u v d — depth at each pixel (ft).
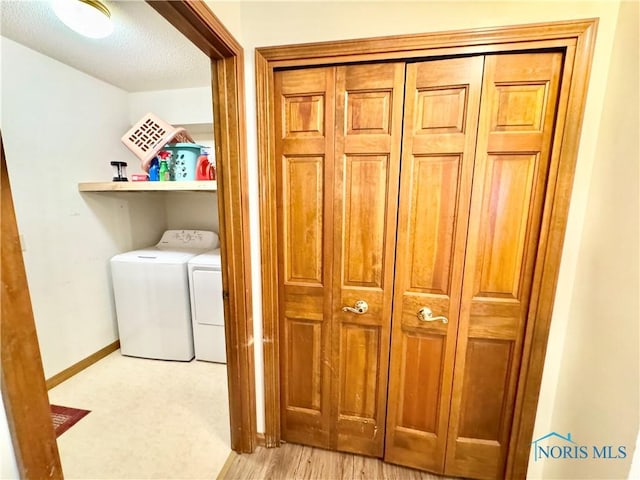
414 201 3.99
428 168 3.89
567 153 3.42
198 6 2.93
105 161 7.71
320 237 4.35
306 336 4.69
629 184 2.90
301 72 3.96
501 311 3.99
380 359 4.50
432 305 4.17
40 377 1.77
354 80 3.85
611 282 3.08
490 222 3.84
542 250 3.70
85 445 5.13
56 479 1.90
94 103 7.34
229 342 4.64
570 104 3.33
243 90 3.99
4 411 1.65
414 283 4.19
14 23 5.03
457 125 3.70
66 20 4.47
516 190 3.71
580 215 3.56
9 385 1.64
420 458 4.63
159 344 7.84
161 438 5.29
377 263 4.25
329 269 4.39
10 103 5.67
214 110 4.00
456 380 4.28
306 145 4.12
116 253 8.17
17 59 5.72
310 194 4.26
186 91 8.05
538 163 3.59
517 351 4.04
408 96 3.76
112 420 5.73
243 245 4.29
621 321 2.94
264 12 3.83
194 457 4.89
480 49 3.44
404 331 4.35
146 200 9.09
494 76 3.51
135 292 7.70
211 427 5.55
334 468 4.70
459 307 4.09
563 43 3.26
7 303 1.60
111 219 7.99
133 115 8.41
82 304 7.30
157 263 7.52
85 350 7.44
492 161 3.70
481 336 4.11
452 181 3.84
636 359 2.76
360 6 3.63
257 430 5.08
